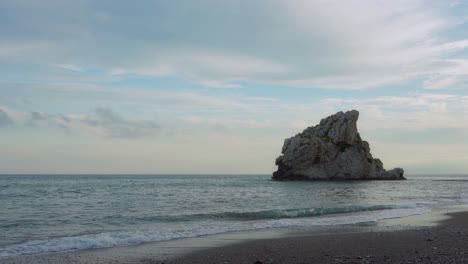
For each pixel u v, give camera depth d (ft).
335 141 422.00
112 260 49.01
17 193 196.44
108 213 107.24
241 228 78.33
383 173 444.55
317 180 405.80
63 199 158.30
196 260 48.75
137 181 413.18
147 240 63.93
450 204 142.51
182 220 93.61
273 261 47.44
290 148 412.57
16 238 67.00
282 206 131.03
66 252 54.24
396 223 85.97
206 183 354.95
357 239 63.46
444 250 53.01
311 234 70.28
